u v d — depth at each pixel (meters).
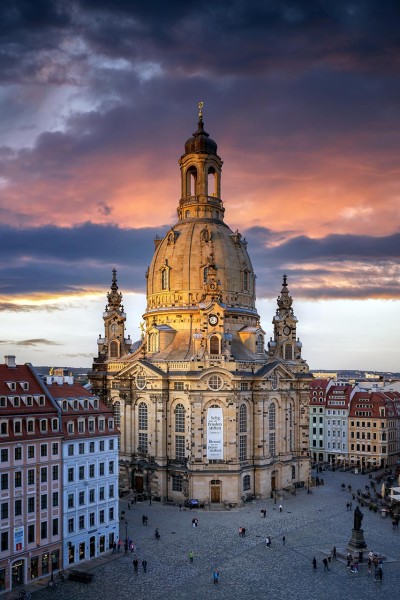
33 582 83.06
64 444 89.56
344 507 129.62
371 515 121.88
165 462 137.50
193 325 155.25
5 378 90.56
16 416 83.75
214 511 126.50
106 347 168.38
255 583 83.56
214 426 133.12
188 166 173.88
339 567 90.25
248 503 134.12
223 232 166.12
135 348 190.50
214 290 144.62
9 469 81.31
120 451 146.50
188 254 159.75
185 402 136.12
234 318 160.00
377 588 82.06
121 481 144.75
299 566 90.69
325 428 197.75
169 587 81.69
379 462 185.50
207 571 88.25
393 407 194.12
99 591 80.00
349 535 106.94
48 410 89.38
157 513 124.44
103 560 92.56
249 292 166.50
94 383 160.62
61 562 87.88
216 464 131.62
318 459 198.50
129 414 145.75
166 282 161.00
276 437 147.00
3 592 79.00
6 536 80.31
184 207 171.88
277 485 144.75
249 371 142.50
